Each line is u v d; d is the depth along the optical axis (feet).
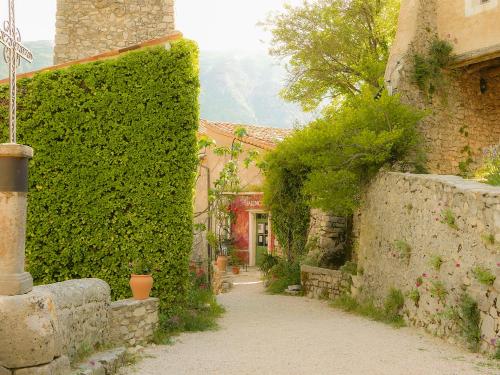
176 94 27.99
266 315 35.78
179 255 27.91
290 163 51.34
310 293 46.57
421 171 38.17
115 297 27.43
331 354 22.06
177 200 27.89
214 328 29.48
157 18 44.55
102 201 27.66
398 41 42.78
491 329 21.49
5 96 27.84
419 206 29.81
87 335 19.76
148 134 27.86
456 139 43.06
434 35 42.45
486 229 22.52
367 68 57.36
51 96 27.81
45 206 27.68
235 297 46.85
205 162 62.08
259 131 75.66
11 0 15.69
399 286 32.07
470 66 42.14
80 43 44.24
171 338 26.37
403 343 24.31
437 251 27.12
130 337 23.58
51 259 27.43
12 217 15.24
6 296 15.02
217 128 70.74
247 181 68.49
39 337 15.07
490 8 38.93
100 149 27.81
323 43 60.44
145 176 27.78
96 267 27.61
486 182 27.84
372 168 37.86
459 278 24.44
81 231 27.61
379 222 36.29
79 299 19.13
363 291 38.17
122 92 27.94
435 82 41.86
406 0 42.98
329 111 63.82
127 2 44.50
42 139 27.68
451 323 24.71
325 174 38.93
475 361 20.38
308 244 51.90
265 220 70.54
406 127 37.27
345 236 51.31
